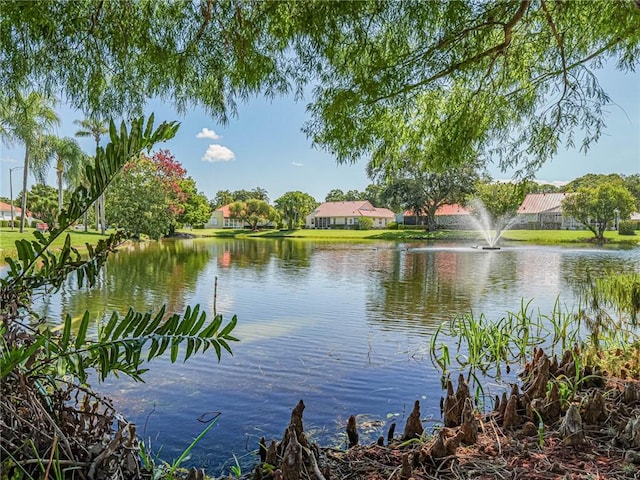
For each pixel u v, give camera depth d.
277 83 2.29
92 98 2.12
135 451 1.48
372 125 2.78
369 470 1.79
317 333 4.74
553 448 1.94
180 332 1.32
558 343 4.36
